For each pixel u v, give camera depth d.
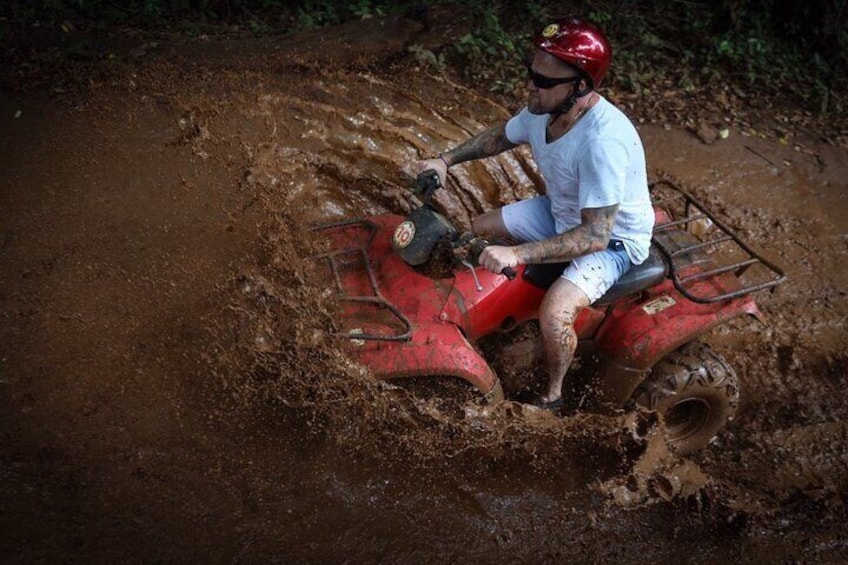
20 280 4.20
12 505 3.20
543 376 4.35
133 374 3.84
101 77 6.07
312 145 5.69
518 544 3.82
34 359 3.80
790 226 6.26
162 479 3.48
